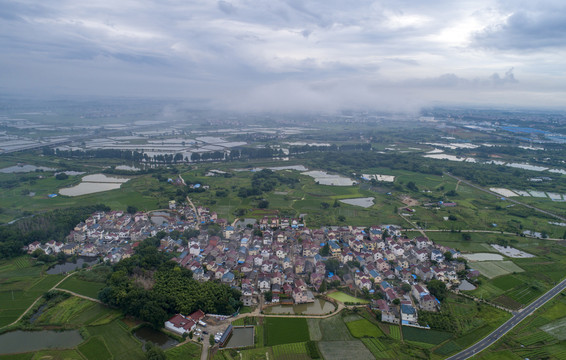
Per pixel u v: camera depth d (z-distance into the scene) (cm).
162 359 14625
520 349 15950
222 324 17612
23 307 18475
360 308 19175
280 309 19150
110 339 16362
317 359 15200
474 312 18850
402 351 15775
